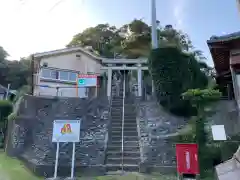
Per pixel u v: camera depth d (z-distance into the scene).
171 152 8.47
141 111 12.05
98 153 8.78
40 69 16.66
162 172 7.64
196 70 12.84
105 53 24.42
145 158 8.38
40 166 7.77
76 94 16.59
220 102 8.17
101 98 13.77
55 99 13.63
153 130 10.09
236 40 5.28
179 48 12.91
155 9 15.85
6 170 8.05
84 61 18.75
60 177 7.42
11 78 25.58
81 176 7.47
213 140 7.27
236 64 5.34
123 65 16.36
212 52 5.86
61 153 8.85
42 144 9.97
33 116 12.28
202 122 7.89
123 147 9.10
